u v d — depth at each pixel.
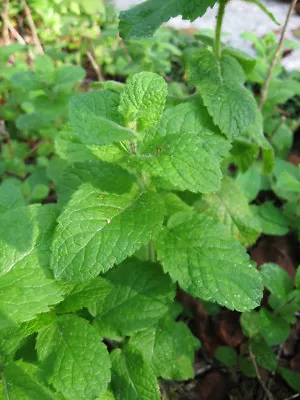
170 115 0.13
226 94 0.14
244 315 0.18
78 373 0.11
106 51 0.34
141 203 0.11
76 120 0.10
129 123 0.11
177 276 0.11
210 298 0.11
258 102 0.25
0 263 0.11
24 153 0.28
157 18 0.13
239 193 0.17
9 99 0.29
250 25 0.39
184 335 0.16
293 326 0.20
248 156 0.18
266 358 0.17
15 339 0.11
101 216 0.11
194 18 0.13
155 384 0.13
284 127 0.27
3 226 0.11
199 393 0.18
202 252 0.11
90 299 0.12
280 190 0.23
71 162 0.14
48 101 0.21
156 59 0.27
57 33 0.34
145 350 0.15
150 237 0.10
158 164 0.10
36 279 0.11
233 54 0.16
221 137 0.13
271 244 0.22
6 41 0.34
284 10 0.40
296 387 0.17
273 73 0.25
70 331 0.11
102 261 0.10
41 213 0.12
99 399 0.13
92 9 0.29
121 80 0.35
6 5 0.33
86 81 0.34
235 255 0.11
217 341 0.19
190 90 0.28
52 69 0.22
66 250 0.10
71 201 0.11
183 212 0.12
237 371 0.19
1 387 0.11
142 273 0.14
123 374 0.14
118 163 0.12
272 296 0.17
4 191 0.14
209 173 0.10
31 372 0.11
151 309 0.14
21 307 0.10
